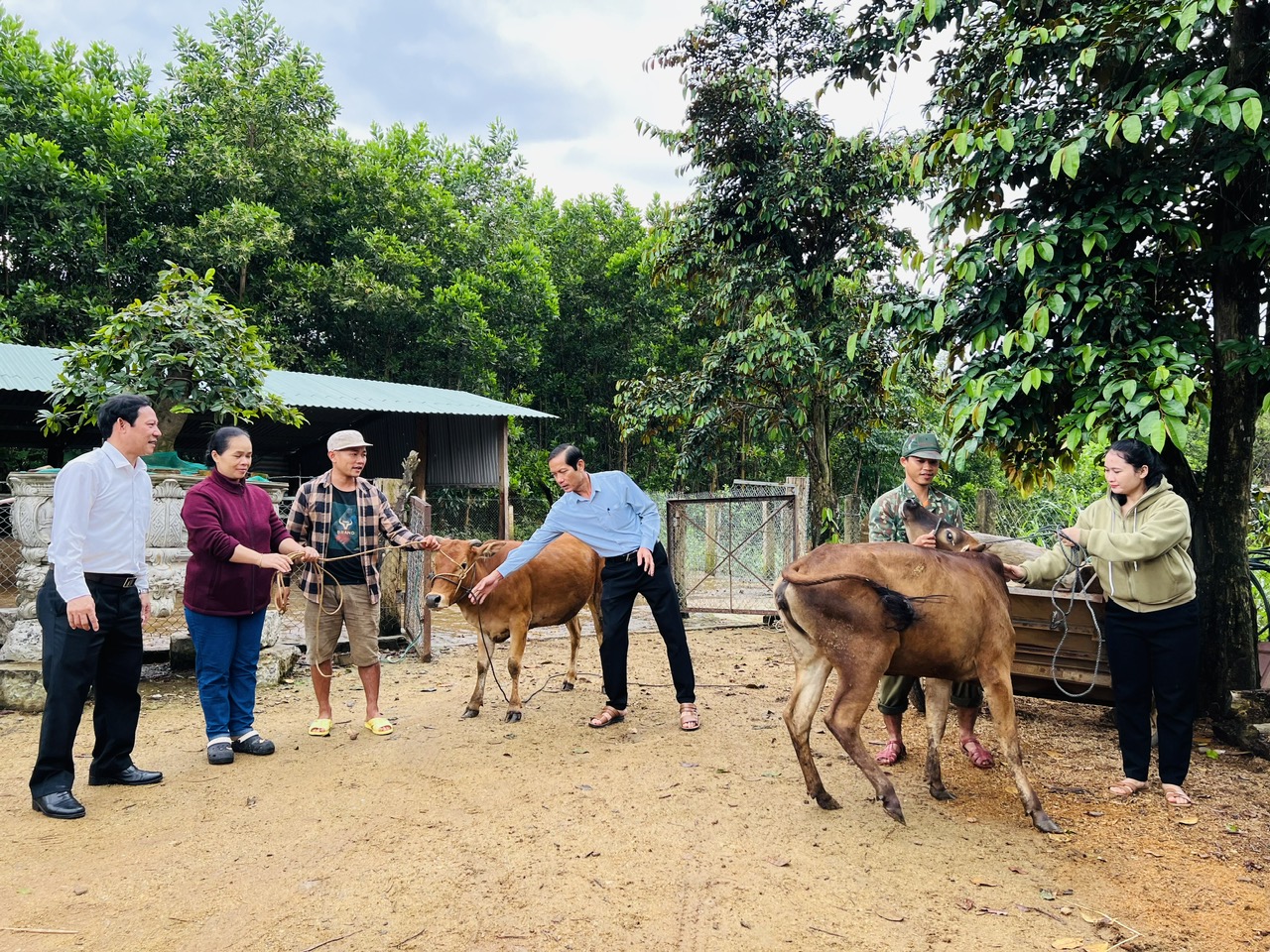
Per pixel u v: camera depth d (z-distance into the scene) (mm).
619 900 3217
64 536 3914
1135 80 4992
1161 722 4285
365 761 4812
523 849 3656
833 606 3803
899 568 3873
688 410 13008
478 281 21328
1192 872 3500
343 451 5195
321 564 5246
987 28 5703
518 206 26016
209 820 3988
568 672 6648
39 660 6383
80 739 5316
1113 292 4879
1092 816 4051
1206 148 5008
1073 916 3131
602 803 4152
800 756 4070
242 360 7781
